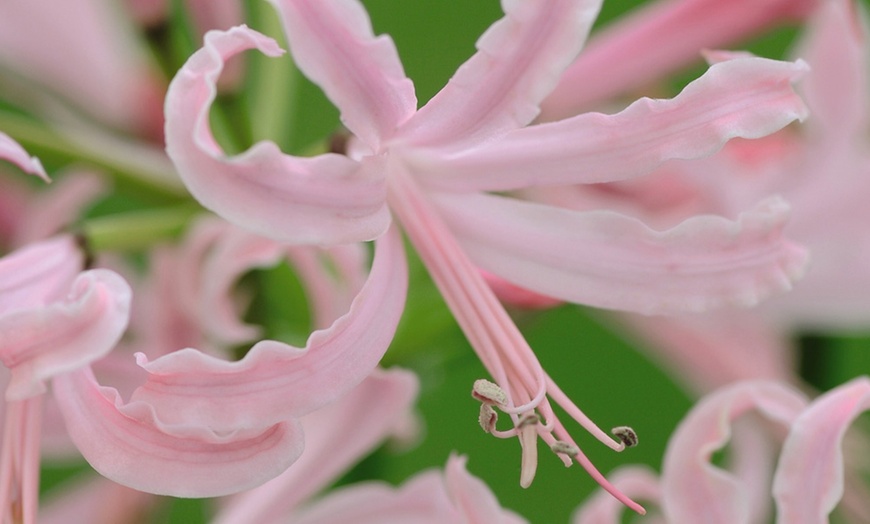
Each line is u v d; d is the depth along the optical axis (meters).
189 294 0.37
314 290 0.36
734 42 0.38
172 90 0.30
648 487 0.36
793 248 0.33
